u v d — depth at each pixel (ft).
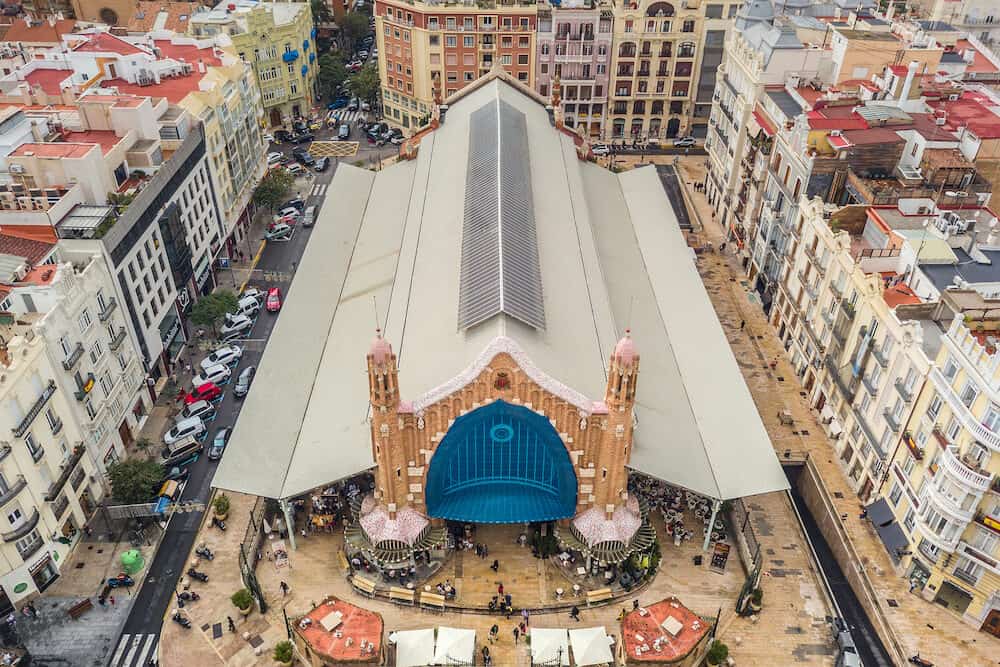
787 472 295.07
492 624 233.14
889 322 255.70
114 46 414.21
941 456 224.12
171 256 329.31
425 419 224.33
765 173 371.56
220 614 236.02
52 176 294.25
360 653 211.00
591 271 307.78
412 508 240.94
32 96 362.74
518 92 414.41
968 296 239.30
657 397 276.21
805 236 321.32
